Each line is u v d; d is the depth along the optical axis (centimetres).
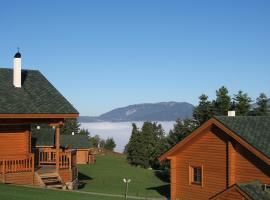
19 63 2930
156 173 5869
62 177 2794
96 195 2356
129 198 2459
